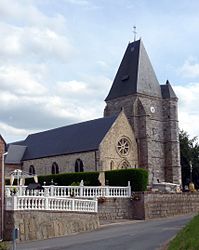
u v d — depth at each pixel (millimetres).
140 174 37438
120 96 68188
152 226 26609
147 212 34781
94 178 44000
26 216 23922
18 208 23766
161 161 67188
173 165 67125
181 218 32250
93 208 28234
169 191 40156
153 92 68625
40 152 65188
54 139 65438
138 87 66625
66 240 22281
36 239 23828
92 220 27891
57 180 48312
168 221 29938
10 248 19328
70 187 33688
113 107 69250
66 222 25969
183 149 79125
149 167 63656
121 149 58844
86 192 34219
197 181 79375
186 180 79062
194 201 39156
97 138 56156
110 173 40938
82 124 62875
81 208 27344
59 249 18750
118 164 57594
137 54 69438
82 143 57719
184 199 38156
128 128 60688
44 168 62781
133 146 61656
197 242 14836
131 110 65938
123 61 70812
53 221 25188
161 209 35906
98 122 60188
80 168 56281
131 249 17469
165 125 69125
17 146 69250
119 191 35406
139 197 35188
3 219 23828
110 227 27875
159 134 67750
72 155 57719
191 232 16906
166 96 69562
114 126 57656
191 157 78875
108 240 20781
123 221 32719
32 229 23953
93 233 24844
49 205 25344
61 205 26062
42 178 50375
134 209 35344
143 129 64688
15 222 23406
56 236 24875
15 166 67125
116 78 70562
